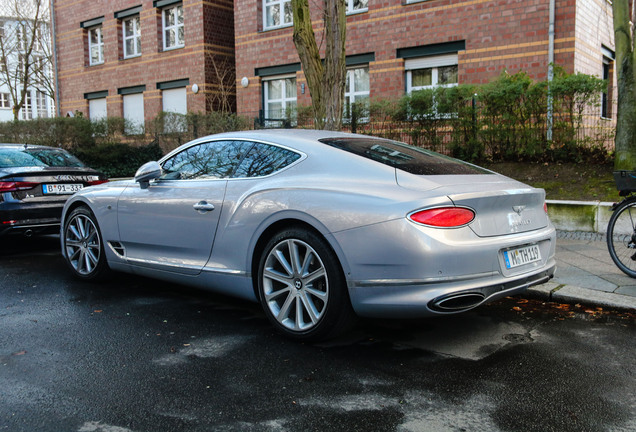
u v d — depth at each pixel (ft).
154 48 65.72
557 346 11.82
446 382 9.95
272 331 12.87
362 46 49.06
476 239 10.68
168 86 64.69
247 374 10.32
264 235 12.66
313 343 12.02
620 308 14.16
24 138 53.21
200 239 13.93
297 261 11.85
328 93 24.54
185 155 15.39
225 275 13.33
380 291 10.62
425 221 10.29
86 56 75.36
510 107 31.12
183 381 10.00
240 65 57.98
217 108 62.13
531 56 40.65
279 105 56.39
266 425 8.37
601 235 24.08
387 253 10.43
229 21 63.26
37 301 15.52
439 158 13.30
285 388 9.70
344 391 9.57
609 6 45.91
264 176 13.00
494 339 12.27
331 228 11.05
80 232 17.85
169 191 14.90
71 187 22.82
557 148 30.45
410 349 11.64
